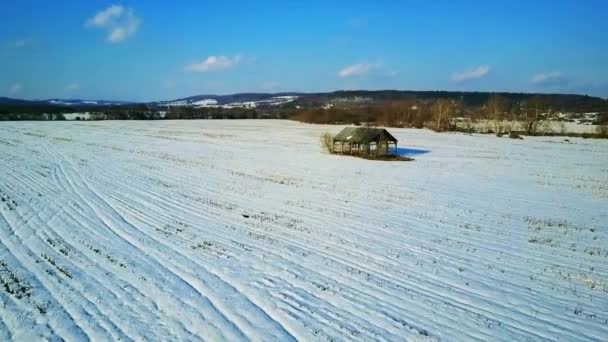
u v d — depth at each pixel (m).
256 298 11.81
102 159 40.91
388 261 15.13
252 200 24.77
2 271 12.95
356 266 14.54
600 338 10.34
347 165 41.00
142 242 16.44
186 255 15.09
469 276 14.05
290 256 15.30
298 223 19.86
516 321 11.05
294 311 11.12
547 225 21.05
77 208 21.53
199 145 57.19
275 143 61.59
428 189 29.81
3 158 39.19
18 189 25.45
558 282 13.82
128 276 13.02
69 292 11.73
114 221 19.41
